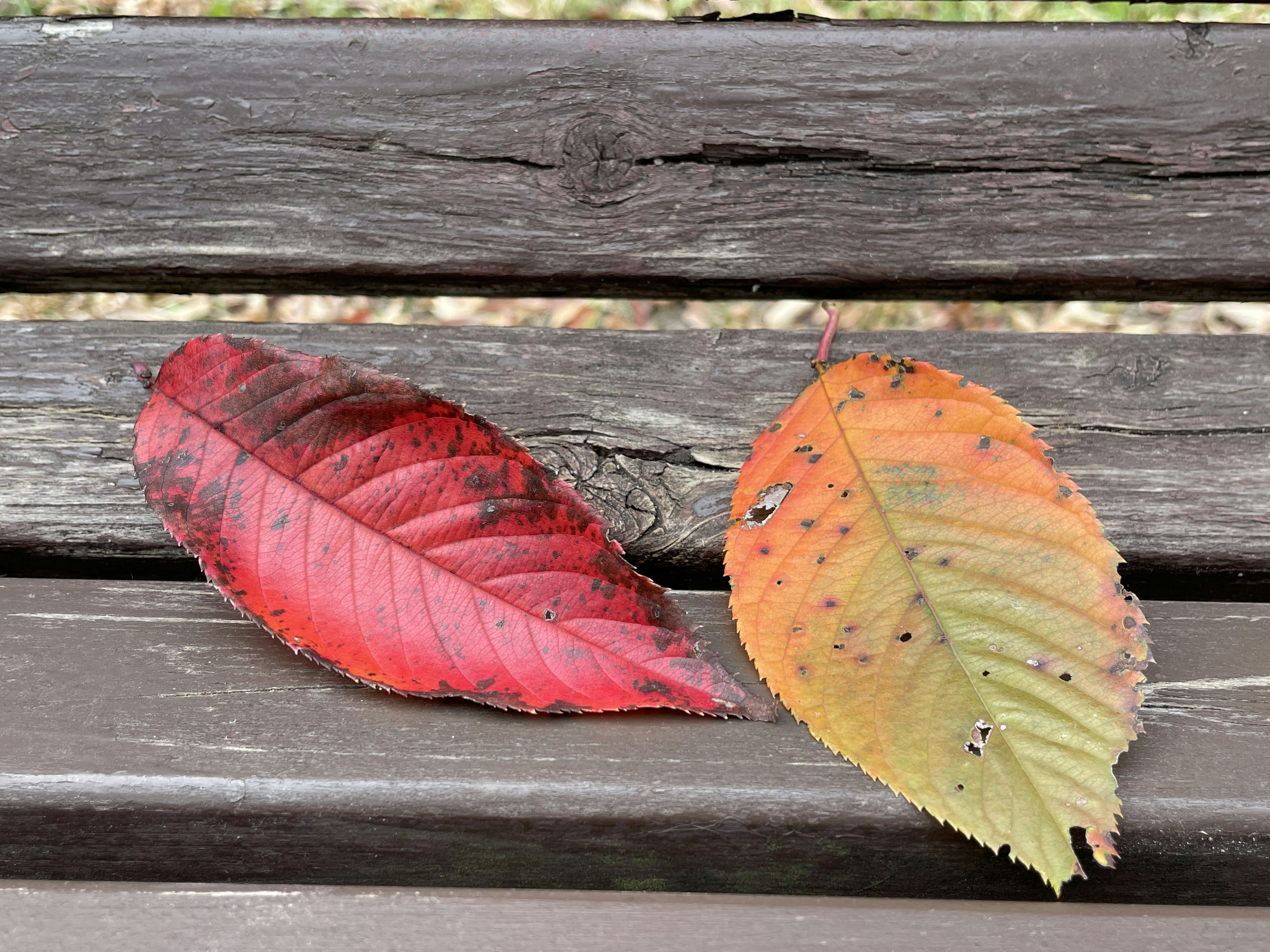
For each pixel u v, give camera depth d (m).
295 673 0.43
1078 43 0.48
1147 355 0.48
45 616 0.44
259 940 0.40
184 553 0.47
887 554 0.42
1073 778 0.40
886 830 0.42
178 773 0.42
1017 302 0.50
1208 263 0.49
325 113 0.49
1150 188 0.49
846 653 0.41
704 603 0.45
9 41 0.48
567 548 0.41
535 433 0.48
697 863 0.42
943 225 0.49
